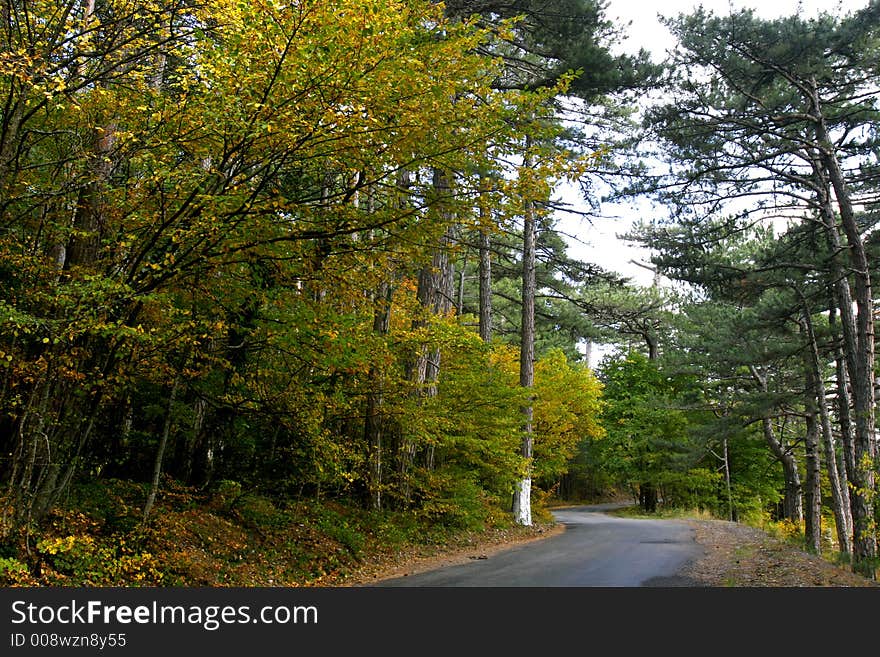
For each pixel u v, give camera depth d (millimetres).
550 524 24047
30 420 7586
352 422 15273
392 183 8867
